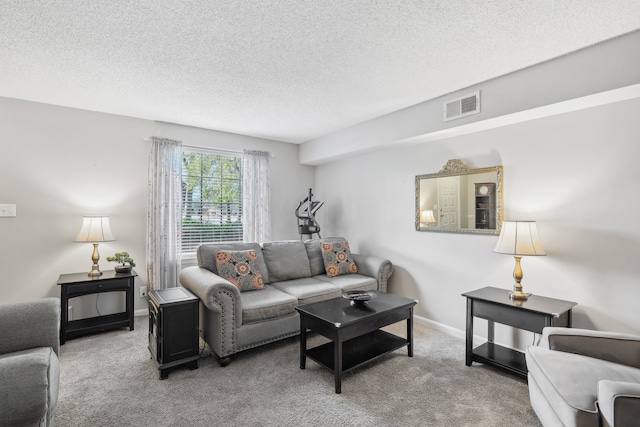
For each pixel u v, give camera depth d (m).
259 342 2.72
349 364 2.34
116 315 3.39
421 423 1.86
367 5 1.69
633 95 2.12
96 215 3.48
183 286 3.09
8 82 2.72
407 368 2.52
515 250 2.41
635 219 2.18
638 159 2.17
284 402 2.06
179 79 2.65
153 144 3.72
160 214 3.76
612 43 2.03
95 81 2.69
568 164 2.47
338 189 4.74
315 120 3.80
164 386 2.24
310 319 2.42
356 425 1.84
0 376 1.30
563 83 2.24
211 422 1.86
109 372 2.43
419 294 3.61
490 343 2.79
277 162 4.84
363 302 2.70
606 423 1.27
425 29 1.92
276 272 3.60
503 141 2.86
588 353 1.77
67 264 3.36
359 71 2.49
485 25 1.87
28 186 3.18
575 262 2.44
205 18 1.81
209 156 4.31
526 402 2.06
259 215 4.55
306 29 1.92
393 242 3.91
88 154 3.46
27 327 1.76
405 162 3.76
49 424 1.48
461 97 2.85
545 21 1.83
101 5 1.69
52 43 2.08
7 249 3.09
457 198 3.21
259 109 3.40
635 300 2.18
